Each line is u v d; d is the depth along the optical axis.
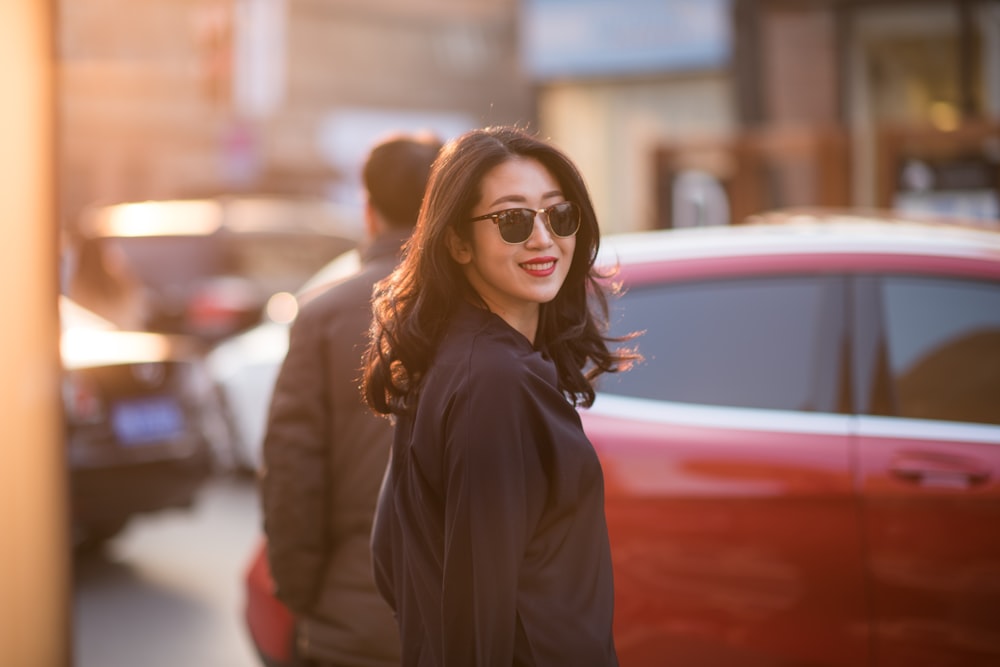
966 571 6.64
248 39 33.44
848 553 6.70
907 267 7.29
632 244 7.73
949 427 6.93
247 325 23.06
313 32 48.78
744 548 6.75
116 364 12.87
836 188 22.44
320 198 49.38
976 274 7.25
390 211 6.27
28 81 6.82
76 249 19.39
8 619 6.89
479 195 4.09
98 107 44.56
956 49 25.17
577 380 4.39
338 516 5.93
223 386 17.12
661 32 27.59
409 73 49.59
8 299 6.85
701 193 23.14
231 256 24.22
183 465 13.22
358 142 49.41
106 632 11.30
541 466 3.84
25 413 6.94
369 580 5.84
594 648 3.85
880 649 6.67
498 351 3.92
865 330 7.18
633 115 28.25
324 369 5.91
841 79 25.69
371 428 5.85
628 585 6.81
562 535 3.87
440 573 3.99
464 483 3.78
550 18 28.50
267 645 7.58
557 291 4.21
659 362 7.18
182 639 11.12
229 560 13.78
